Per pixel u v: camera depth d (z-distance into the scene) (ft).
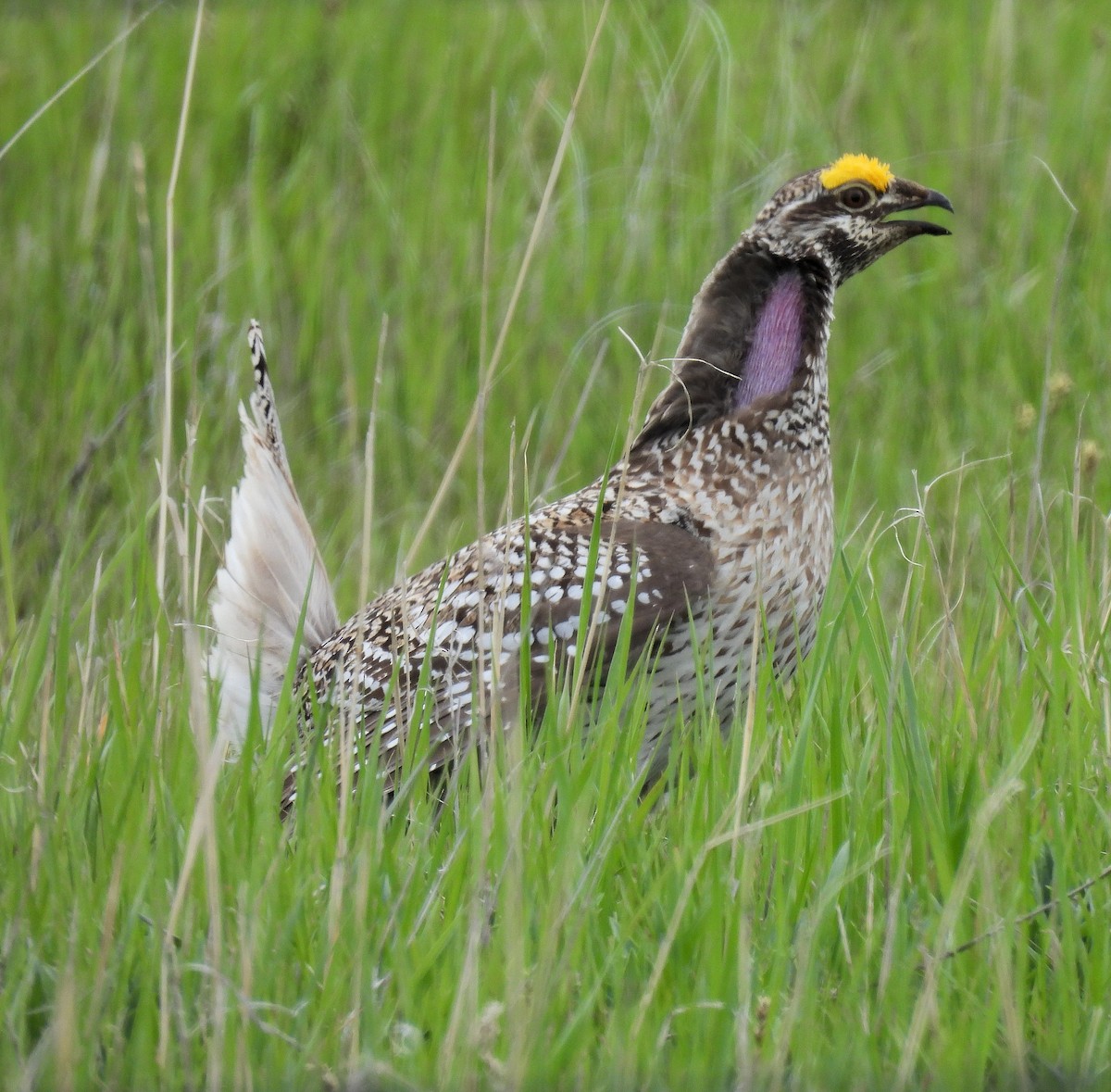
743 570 29.84
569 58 68.33
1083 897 22.67
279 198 60.08
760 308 31.81
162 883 21.74
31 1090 18.90
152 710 26.37
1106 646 28.27
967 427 46.78
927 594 36.65
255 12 79.61
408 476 47.83
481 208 57.72
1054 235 55.47
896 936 21.21
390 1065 19.26
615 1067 18.98
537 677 28.55
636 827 23.90
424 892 22.94
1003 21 60.95
